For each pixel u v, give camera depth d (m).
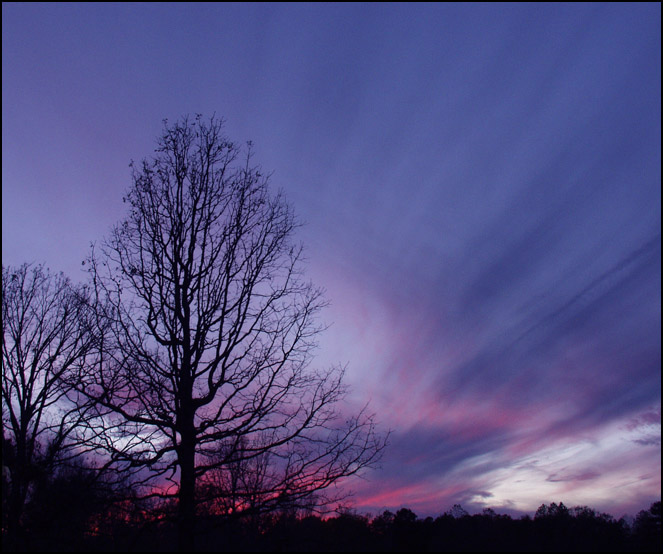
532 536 11.90
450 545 11.48
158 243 14.62
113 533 11.37
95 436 11.93
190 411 12.61
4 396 15.95
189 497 11.43
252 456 11.90
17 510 11.93
